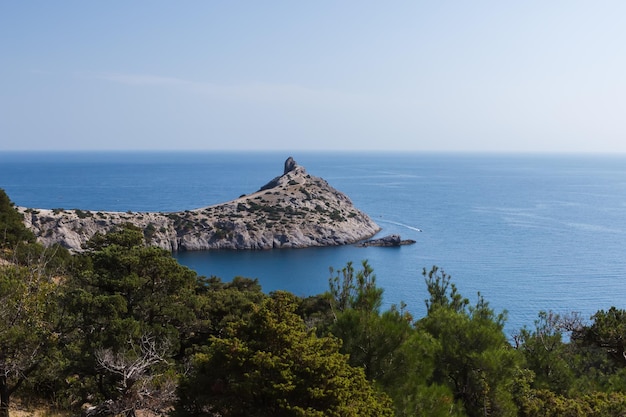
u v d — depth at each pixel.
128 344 23.70
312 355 14.65
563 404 18.02
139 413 20.47
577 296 102.94
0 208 60.09
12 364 20.55
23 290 23.62
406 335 17.66
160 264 30.12
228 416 14.34
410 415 16.05
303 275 132.50
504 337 21.48
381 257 149.38
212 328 38.06
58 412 23.47
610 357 27.06
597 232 185.50
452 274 124.56
